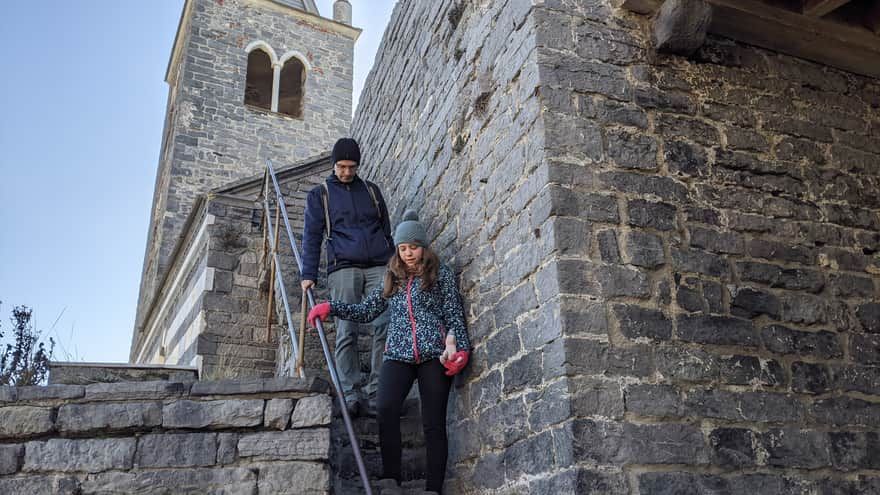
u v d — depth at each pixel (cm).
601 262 349
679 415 330
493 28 454
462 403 429
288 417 374
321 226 513
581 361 325
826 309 386
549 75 382
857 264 407
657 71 408
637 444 317
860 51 445
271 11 2025
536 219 367
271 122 1878
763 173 408
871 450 359
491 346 403
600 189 365
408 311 428
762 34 428
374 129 769
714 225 382
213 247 911
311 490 361
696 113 407
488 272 420
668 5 397
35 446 351
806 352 371
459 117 493
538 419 341
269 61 2030
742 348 357
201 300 886
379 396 420
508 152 410
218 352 859
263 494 356
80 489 346
